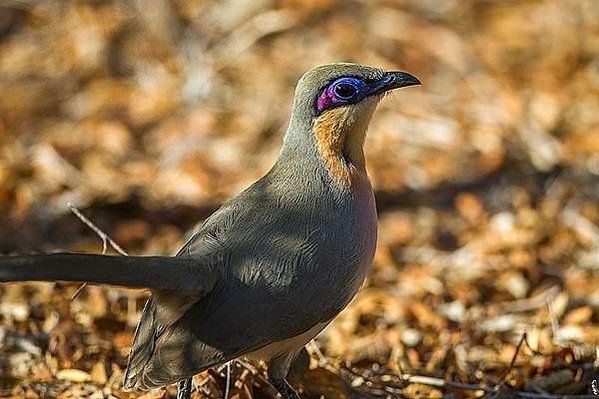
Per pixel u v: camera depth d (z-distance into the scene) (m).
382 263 13.23
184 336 8.20
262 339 8.27
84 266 7.66
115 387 10.14
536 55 17.98
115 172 15.38
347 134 8.88
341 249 8.59
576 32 18.47
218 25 18.27
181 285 8.07
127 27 18.30
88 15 18.36
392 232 14.10
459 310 12.20
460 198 14.41
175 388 9.88
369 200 8.91
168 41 18.08
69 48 18.06
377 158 15.73
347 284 8.65
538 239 13.68
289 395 9.01
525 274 12.88
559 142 15.86
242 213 8.70
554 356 10.48
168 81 17.48
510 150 15.75
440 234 14.16
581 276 12.87
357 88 8.86
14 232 14.00
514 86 17.14
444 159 15.71
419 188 15.15
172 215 14.52
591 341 11.18
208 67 17.52
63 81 17.52
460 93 17.03
